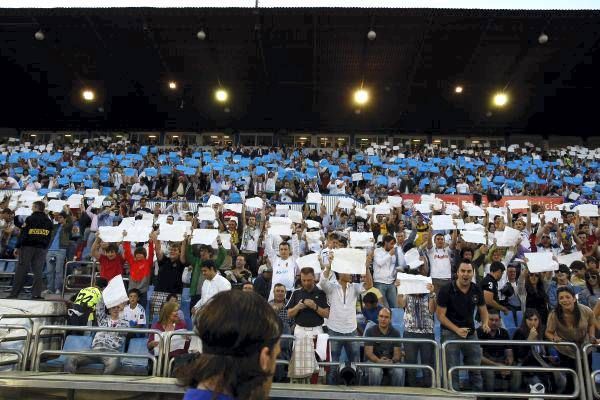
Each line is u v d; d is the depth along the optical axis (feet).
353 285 22.17
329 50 70.08
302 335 16.83
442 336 20.70
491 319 22.67
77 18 64.44
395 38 66.54
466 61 71.82
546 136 97.91
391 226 40.78
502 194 67.15
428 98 84.12
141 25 65.46
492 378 21.27
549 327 21.26
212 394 3.90
